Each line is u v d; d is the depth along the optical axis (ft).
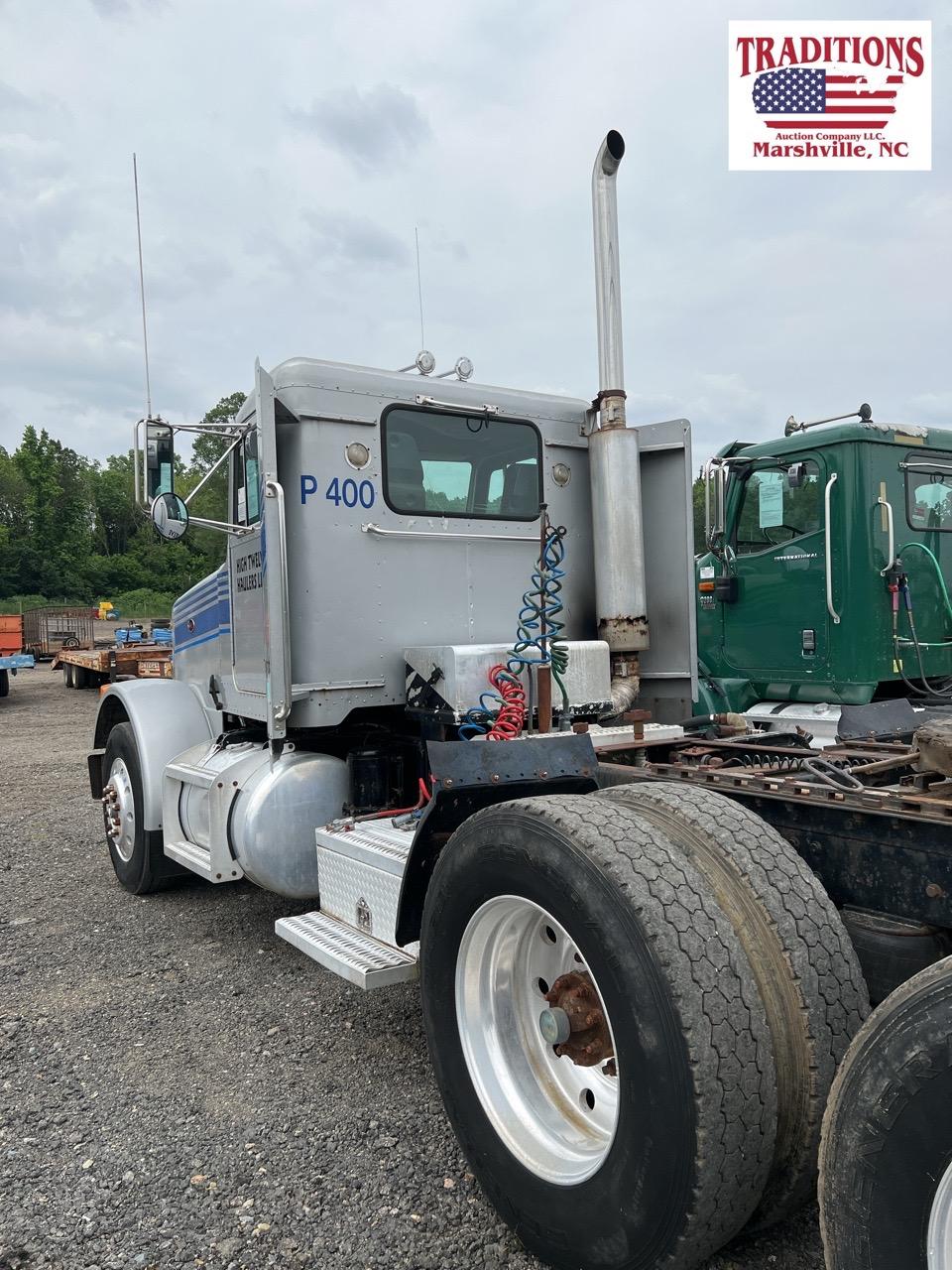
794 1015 6.37
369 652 13.46
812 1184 6.51
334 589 13.20
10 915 16.71
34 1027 12.00
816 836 7.48
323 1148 9.09
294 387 12.94
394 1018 12.18
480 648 12.34
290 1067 10.84
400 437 13.78
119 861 18.13
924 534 21.54
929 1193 5.02
